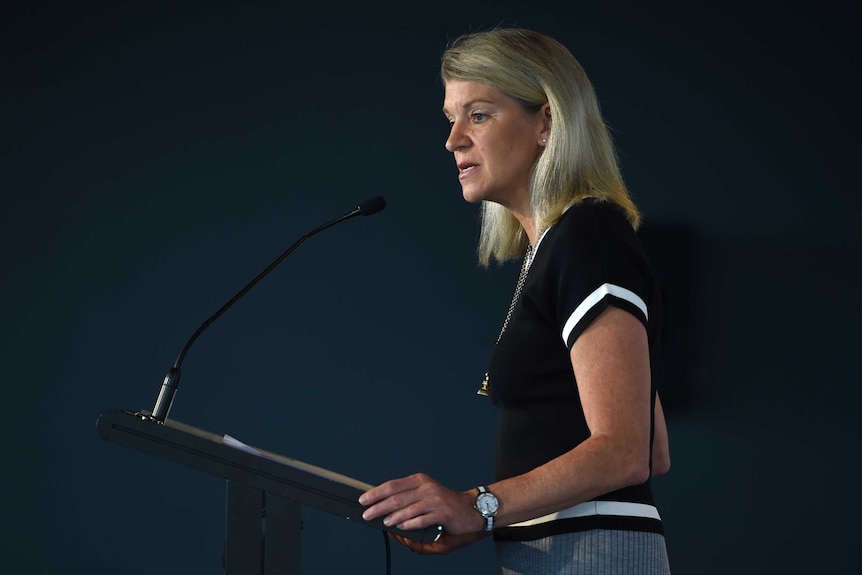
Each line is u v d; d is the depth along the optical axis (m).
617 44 12.74
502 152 6.02
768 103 12.31
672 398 12.38
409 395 13.01
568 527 5.32
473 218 13.02
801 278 12.12
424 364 13.01
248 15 13.64
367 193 13.28
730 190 12.34
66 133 13.76
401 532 4.78
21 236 13.70
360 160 13.32
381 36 13.38
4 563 13.37
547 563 5.36
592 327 5.12
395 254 13.17
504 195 6.17
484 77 6.00
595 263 5.25
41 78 13.81
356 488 4.84
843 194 12.07
